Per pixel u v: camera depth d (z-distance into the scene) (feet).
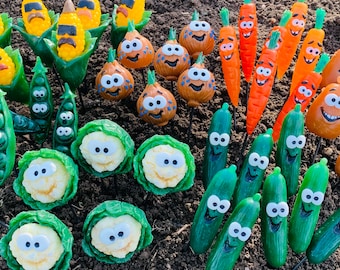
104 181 1.04
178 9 1.41
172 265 0.96
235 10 1.43
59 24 0.98
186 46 1.09
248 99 1.11
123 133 0.90
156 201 1.03
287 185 0.99
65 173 0.86
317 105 0.98
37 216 0.82
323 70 1.09
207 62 1.27
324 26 1.39
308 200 0.89
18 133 0.98
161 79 1.22
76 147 0.90
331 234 0.90
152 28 1.34
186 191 1.04
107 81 1.00
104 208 0.84
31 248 0.79
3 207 1.00
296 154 0.96
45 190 0.85
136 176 0.89
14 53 1.00
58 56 1.00
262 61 1.00
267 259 0.92
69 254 0.82
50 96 0.98
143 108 0.99
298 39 1.12
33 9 1.05
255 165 0.93
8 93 1.01
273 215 0.87
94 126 0.89
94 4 1.09
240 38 1.11
